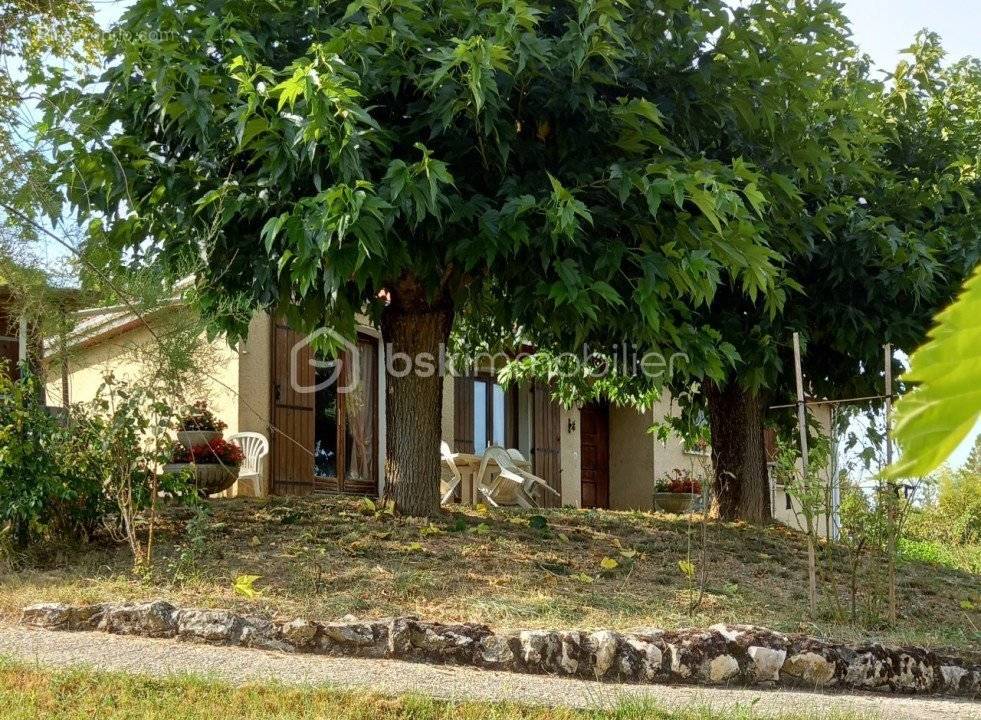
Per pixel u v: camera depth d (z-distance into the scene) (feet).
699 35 30.07
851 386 42.55
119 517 29.30
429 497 32.78
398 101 29.27
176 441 33.06
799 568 32.65
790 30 32.58
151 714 17.66
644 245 29.25
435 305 33.06
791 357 40.98
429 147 28.81
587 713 19.24
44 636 22.61
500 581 27.12
